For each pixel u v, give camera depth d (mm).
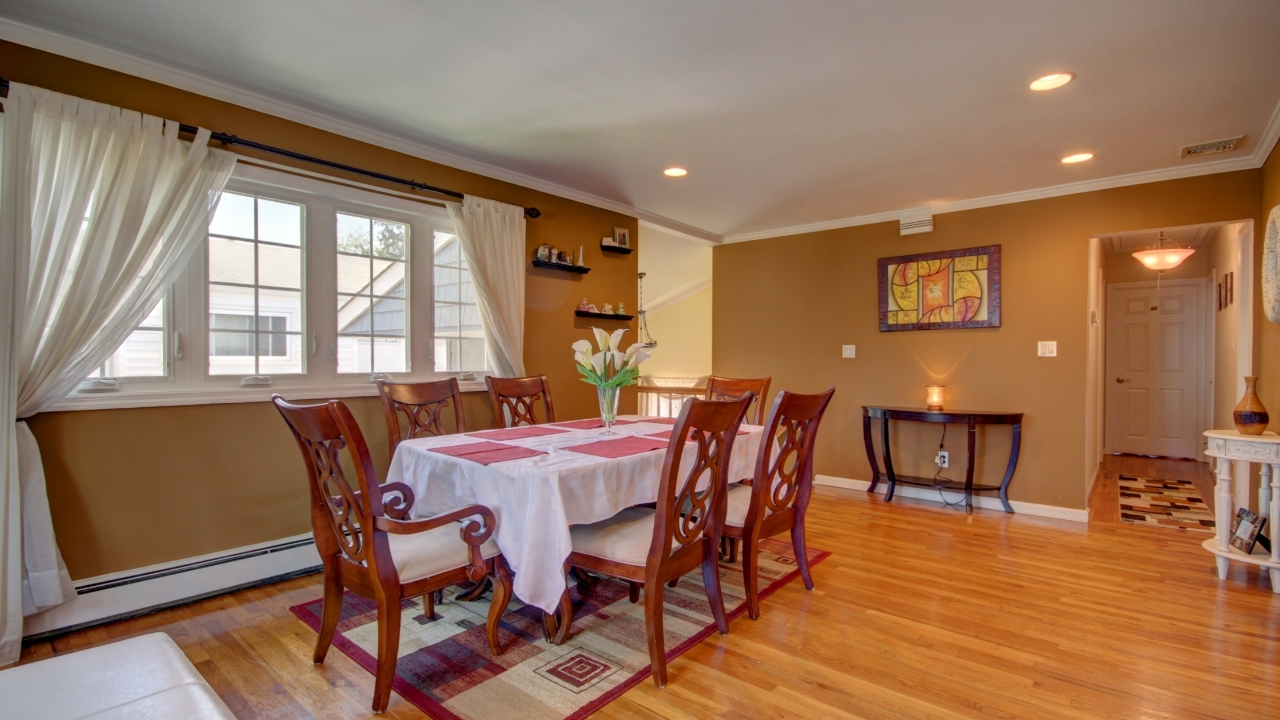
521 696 1865
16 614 2061
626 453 2260
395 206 3264
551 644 2205
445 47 2295
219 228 2705
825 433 5215
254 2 2002
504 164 3682
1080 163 3609
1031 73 2457
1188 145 3291
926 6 1985
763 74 2494
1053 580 2896
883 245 4898
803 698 1867
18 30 2145
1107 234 3982
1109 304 6855
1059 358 4152
